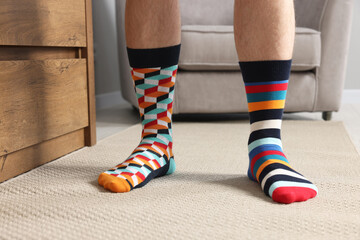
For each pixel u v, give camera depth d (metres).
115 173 0.89
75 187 0.90
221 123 1.90
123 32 2.10
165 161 0.98
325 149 1.33
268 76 0.81
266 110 0.84
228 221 0.70
